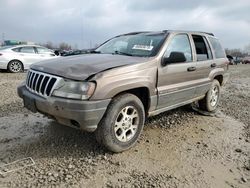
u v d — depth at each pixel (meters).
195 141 4.94
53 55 15.52
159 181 3.52
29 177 3.39
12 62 14.17
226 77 7.07
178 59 4.61
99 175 3.54
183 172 3.80
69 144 4.38
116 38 5.80
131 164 3.89
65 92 3.67
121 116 4.08
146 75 4.31
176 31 5.32
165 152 4.37
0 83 10.02
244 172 3.99
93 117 3.67
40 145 4.30
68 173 3.53
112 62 4.16
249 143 5.10
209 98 6.45
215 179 3.72
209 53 6.21
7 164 3.67
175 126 5.62
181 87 5.12
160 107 4.81
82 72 3.78
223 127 5.86
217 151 4.60
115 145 4.04
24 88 4.43
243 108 7.88
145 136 4.94
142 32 5.58
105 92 3.72
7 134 4.69
